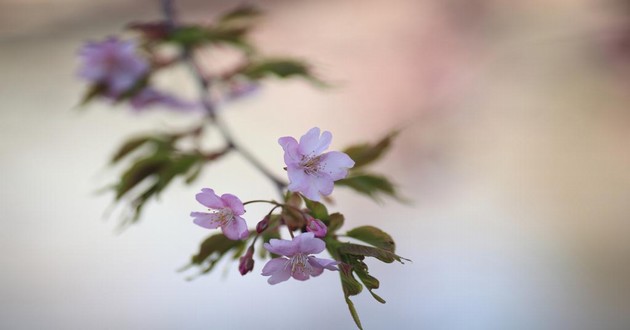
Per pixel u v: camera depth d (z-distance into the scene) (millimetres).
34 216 1564
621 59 1963
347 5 2172
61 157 1691
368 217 1599
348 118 1914
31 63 1876
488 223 1607
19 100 1818
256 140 1789
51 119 1789
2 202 1581
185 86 861
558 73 1985
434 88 1961
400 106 1934
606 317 1375
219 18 774
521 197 1682
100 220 1567
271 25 1968
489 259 1515
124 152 730
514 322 1364
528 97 1938
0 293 1401
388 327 1378
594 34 1989
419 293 1444
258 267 1479
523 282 1458
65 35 1877
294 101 1938
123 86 803
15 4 1820
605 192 1687
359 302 1440
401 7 2127
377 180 652
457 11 2096
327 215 575
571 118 1888
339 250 564
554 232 1589
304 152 569
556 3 2062
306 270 555
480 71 1979
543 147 1819
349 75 1981
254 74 775
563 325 1366
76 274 1465
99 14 1881
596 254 1530
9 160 1668
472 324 1370
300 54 1986
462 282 1461
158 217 1583
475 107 1927
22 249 1497
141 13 1885
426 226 1592
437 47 2041
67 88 1862
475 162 1781
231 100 860
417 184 1721
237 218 568
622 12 2002
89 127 1769
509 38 2053
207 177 1640
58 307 1390
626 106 1875
